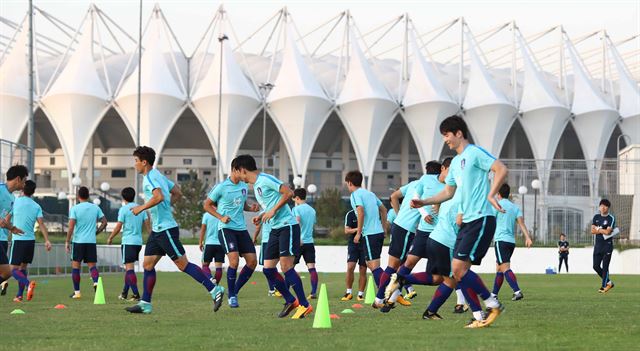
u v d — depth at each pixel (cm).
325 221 11281
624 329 1414
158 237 1825
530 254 6359
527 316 1731
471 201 1426
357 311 1906
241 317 1742
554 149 14175
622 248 6006
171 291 3102
